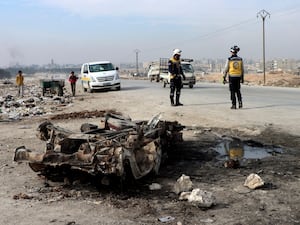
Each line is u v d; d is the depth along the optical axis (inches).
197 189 237.5
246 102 749.9
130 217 214.5
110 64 1403.8
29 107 895.1
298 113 577.0
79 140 292.7
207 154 365.1
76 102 981.8
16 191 267.4
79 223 207.5
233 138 432.8
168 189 263.3
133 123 345.7
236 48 636.7
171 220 208.1
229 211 218.7
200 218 209.8
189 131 481.4
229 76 643.5
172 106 724.7
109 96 1105.4
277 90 1123.3
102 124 351.9
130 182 275.1
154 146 286.8
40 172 295.0
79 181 282.2
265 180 274.8
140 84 1758.1
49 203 240.7
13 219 215.8
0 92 1605.6
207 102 772.0
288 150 370.9
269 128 470.9
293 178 278.5
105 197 249.8
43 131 324.5
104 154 254.4
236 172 300.4
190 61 1400.1
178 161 341.7
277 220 204.5
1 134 514.3
